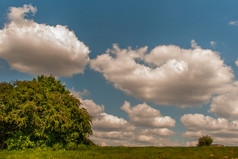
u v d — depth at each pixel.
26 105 21.89
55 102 24.70
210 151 17.16
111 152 17.95
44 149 21.20
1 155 16.09
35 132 21.86
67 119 24.14
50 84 29.19
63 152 18.19
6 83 28.12
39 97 23.34
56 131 23.42
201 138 26.58
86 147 23.39
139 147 22.41
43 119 22.66
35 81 26.66
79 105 28.27
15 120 21.33
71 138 24.58
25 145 21.38
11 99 22.69
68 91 30.19
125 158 13.71
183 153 15.84
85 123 26.47
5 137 22.70
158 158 13.73
